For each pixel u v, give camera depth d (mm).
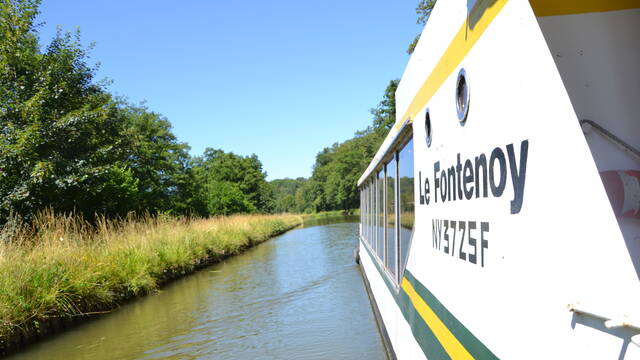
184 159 35969
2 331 6664
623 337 1032
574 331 1187
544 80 1314
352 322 7633
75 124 15477
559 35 1326
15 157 13094
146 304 9750
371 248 8875
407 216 3916
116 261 10531
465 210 2062
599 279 1106
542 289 1340
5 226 10750
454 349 2244
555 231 1269
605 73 1298
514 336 1533
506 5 1582
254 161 71562
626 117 1253
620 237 1071
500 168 1645
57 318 7855
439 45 2635
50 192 14031
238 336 7129
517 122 1496
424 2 24531
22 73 15367
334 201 98250
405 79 4160
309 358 5910
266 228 31250
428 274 2910
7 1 14914
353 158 96312
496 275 1685
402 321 4238
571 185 1199
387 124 43188
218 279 12781
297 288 11016
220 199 43438
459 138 2162
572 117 1195
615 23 1321
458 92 2188
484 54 1807
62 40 17188
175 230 15602
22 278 7680
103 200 16609
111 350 6664
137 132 29969
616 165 1188
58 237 10297
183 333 7449
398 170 4660
